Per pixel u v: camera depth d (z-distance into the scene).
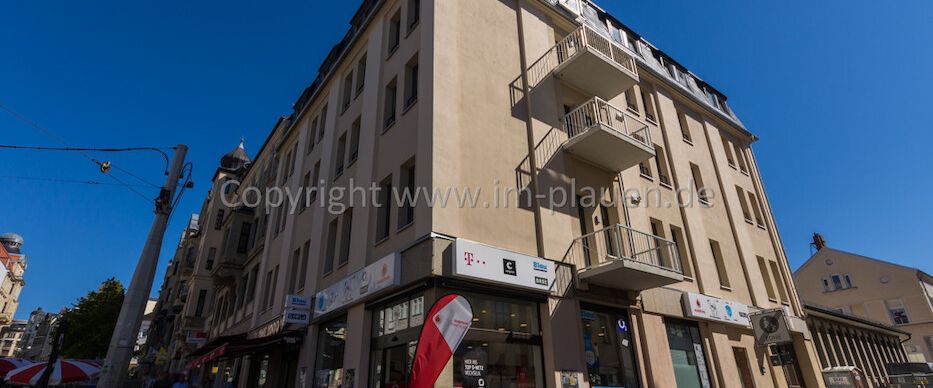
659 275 10.92
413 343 8.87
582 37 13.35
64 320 9.16
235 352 16.05
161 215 11.48
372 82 14.05
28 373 12.12
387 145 12.16
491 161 10.87
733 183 19.67
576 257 11.34
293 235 17.48
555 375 9.47
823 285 41.66
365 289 10.44
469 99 11.22
